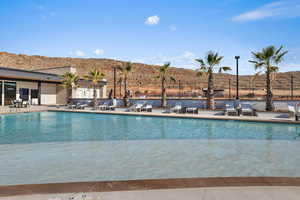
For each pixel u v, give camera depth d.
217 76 91.56
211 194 3.07
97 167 5.31
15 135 9.59
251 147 7.30
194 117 14.43
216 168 5.24
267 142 8.09
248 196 3.00
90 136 9.37
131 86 74.88
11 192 3.09
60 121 14.24
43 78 25.02
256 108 16.19
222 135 9.52
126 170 5.11
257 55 15.27
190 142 8.14
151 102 21.38
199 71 17.41
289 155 6.32
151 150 6.95
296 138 8.84
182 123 13.12
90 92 32.22
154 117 15.74
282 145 7.62
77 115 17.61
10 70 21.41
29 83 27.05
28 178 4.61
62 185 3.35
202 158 6.04
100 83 33.47
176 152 6.69
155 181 3.51
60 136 9.35
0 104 23.72
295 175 4.79
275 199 2.92
